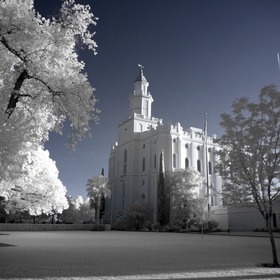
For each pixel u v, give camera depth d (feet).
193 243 81.87
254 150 46.19
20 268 35.24
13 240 84.02
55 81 40.83
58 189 90.27
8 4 36.86
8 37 37.37
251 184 46.60
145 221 220.43
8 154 28.50
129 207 232.12
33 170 59.00
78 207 321.73
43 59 40.86
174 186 207.51
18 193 79.25
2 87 37.22
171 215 205.98
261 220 161.79
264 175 45.60
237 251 59.57
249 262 43.47
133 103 301.02
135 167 265.13
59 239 90.48
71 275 31.07
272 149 45.91
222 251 59.41
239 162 47.44
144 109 297.12
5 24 36.32
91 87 43.09
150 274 32.09
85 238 98.12
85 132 45.32
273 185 46.42
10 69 38.11
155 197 227.81
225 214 186.70
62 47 41.50
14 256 46.88
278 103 45.68
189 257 48.57
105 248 62.75
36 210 86.33
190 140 254.68
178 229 188.96
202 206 179.01
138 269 35.50
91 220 309.01
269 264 41.45
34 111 42.65
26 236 104.94
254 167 46.11
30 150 35.45
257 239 103.04
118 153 291.58
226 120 48.88
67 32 43.21
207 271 34.73
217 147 266.77
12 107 35.88
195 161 252.21
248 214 170.09
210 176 253.03
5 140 27.86
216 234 148.77
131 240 91.76
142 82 306.55
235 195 48.65
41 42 39.63
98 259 44.34
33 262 40.24
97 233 146.61
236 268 37.47
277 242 87.86
